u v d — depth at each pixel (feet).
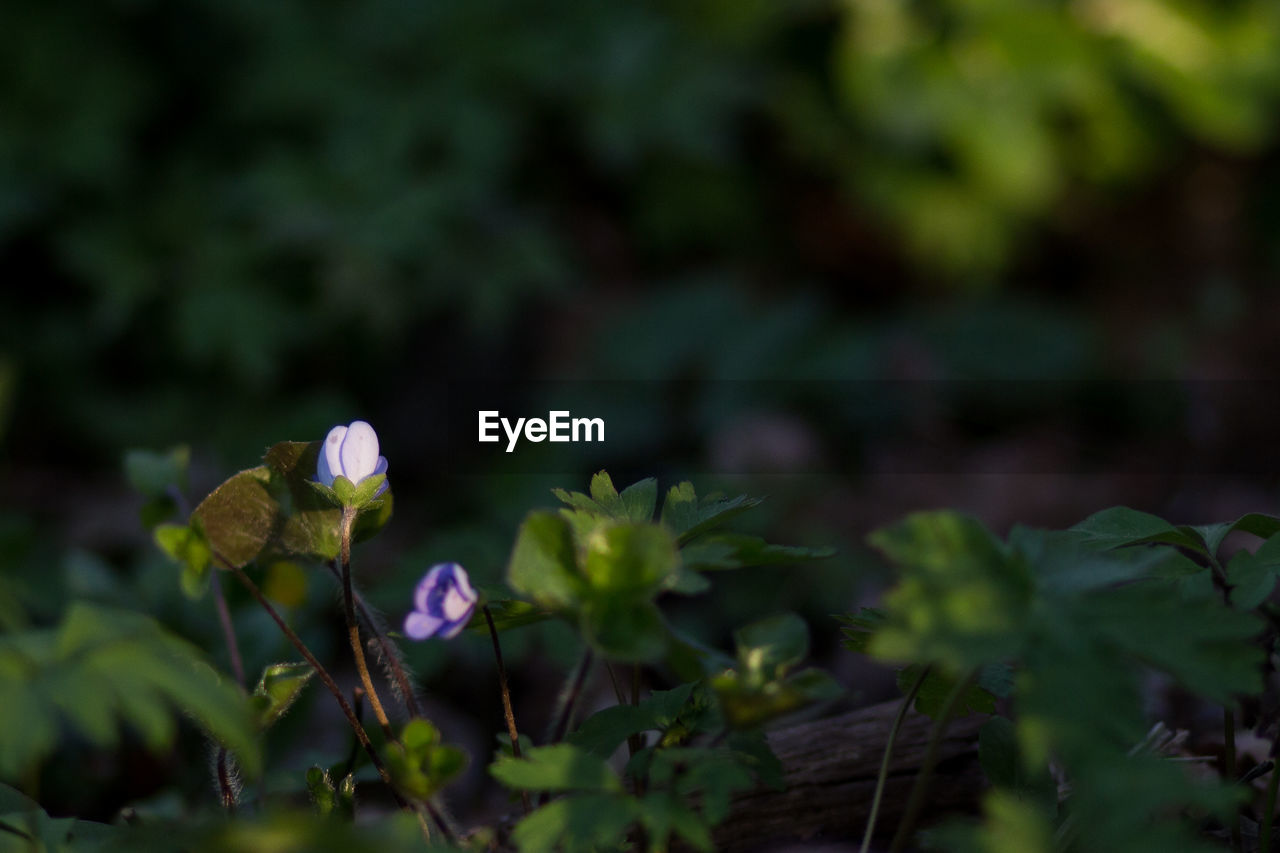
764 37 18.39
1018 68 18.15
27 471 15.94
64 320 16.96
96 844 3.54
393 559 13.30
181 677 3.22
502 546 9.37
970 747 5.20
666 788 3.67
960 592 3.09
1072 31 18.30
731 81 17.43
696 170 18.90
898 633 3.03
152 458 5.47
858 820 5.12
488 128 16.74
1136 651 3.00
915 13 18.28
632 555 3.40
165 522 5.36
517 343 17.78
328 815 4.28
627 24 17.63
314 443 4.24
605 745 4.05
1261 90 18.39
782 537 13.64
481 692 9.59
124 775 6.95
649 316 17.35
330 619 10.32
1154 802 2.84
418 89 17.03
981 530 3.23
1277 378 17.87
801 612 12.19
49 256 17.07
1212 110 18.34
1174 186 21.34
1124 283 20.36
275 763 6.17
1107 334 19.15
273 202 16.02
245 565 4.61
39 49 16.61
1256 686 2.95
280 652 6.88
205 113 17.63
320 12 17.54
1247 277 20.36
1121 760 2.92
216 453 15.94
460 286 16.42
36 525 14.06
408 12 17.40
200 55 17.72
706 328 17.03
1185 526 4.21
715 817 3.38
